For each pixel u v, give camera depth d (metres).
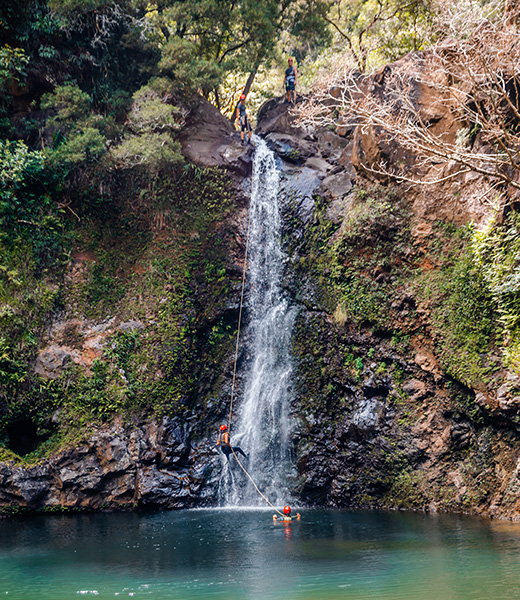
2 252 20.50
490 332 16.30
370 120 14.73
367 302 19.09
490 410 15.72
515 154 15.83
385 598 8.49
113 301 21.34
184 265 21.89
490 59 14.55
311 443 19.41
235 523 15.49
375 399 18.58
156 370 20.06
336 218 21.02
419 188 18.48
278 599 8.62
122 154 21.94
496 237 16.20
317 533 13.81
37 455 18.47
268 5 27.11
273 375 21.05
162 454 19.05
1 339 19.22
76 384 19.45
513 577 9.41
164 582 9.78
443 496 16.55
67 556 11.91
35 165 21.30
